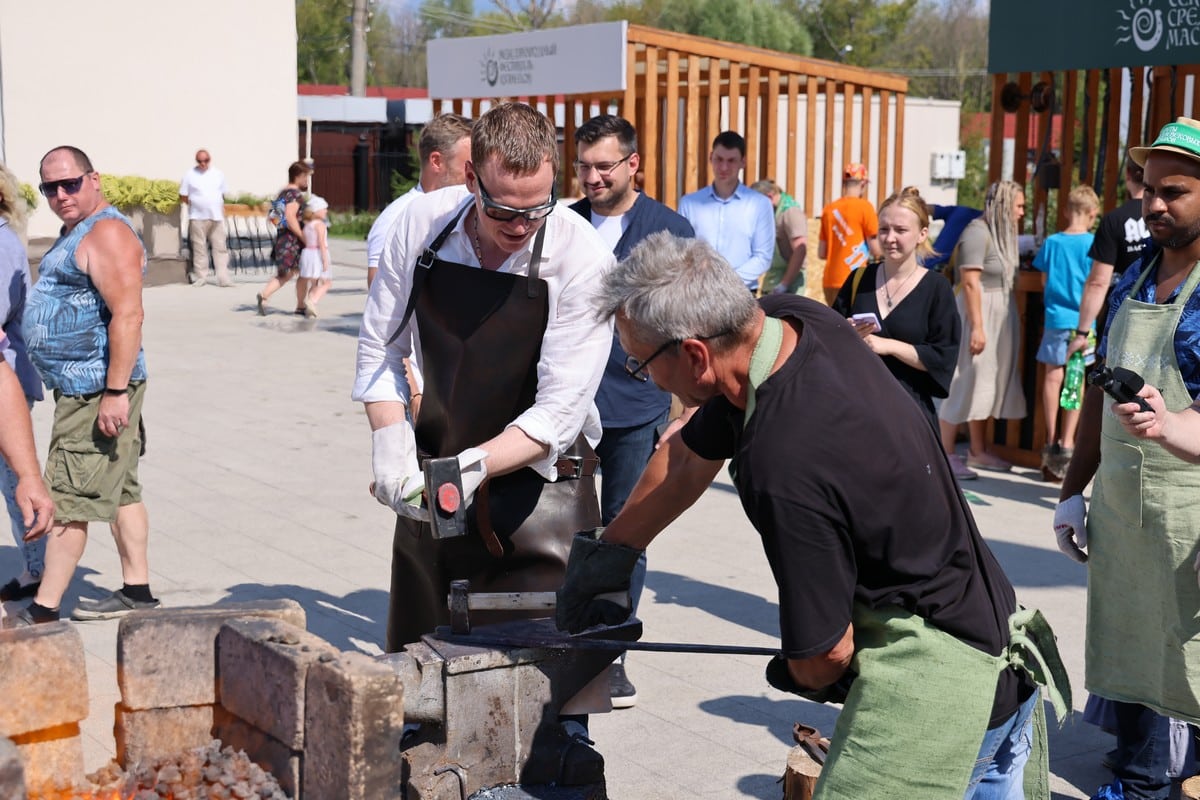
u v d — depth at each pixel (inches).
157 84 861.2
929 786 94.4
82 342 185.6
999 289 305.1
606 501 182.7
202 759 91.0
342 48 2576.3
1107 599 136.4
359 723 83.0
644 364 93.9
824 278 396.2
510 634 104.3
